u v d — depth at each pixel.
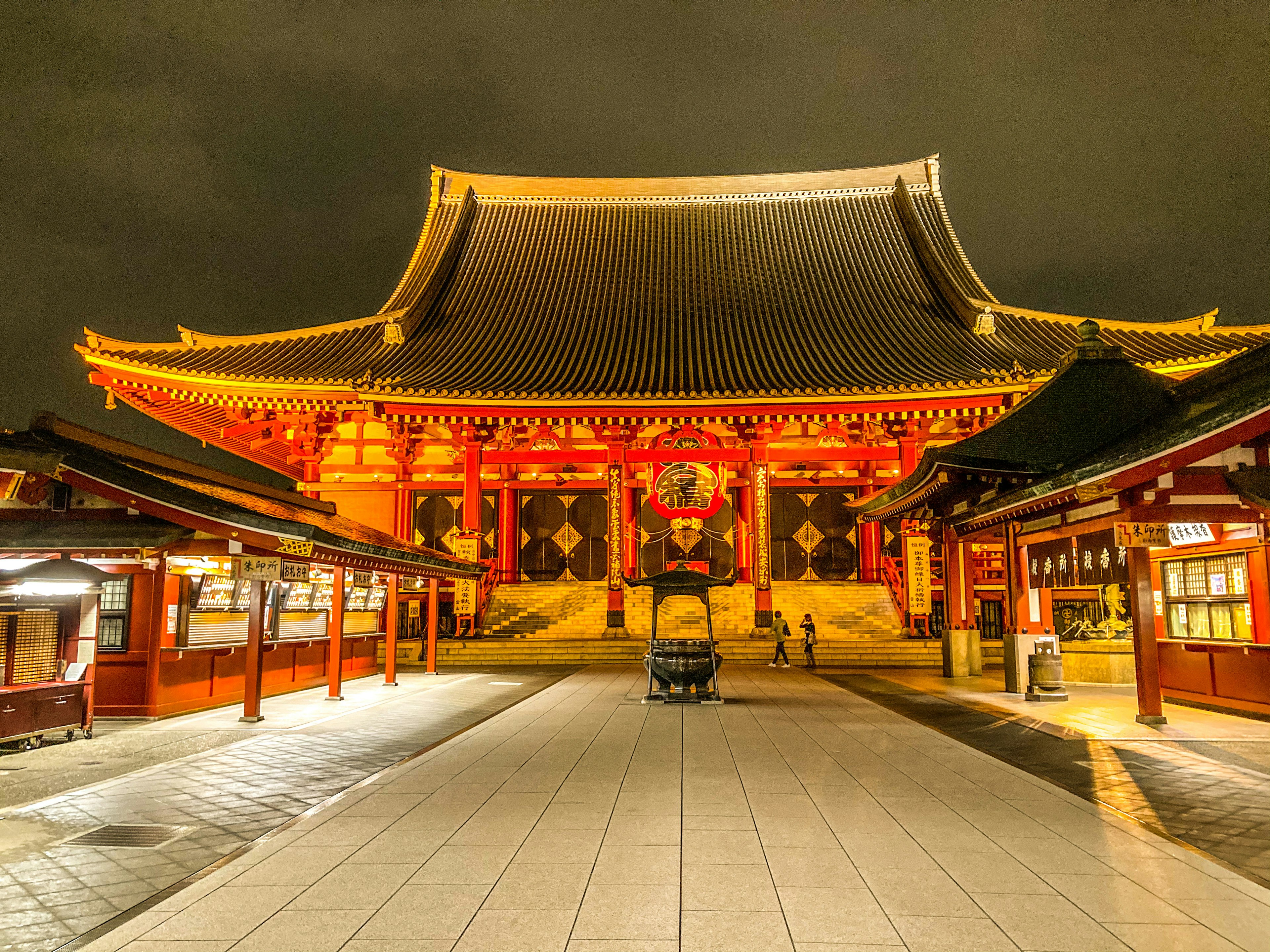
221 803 8.19
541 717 14.20
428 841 6.63
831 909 5.14
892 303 36.88
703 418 31.16
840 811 7.55
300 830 6.96
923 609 30.34
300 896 5.42
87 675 11.98
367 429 36.38
